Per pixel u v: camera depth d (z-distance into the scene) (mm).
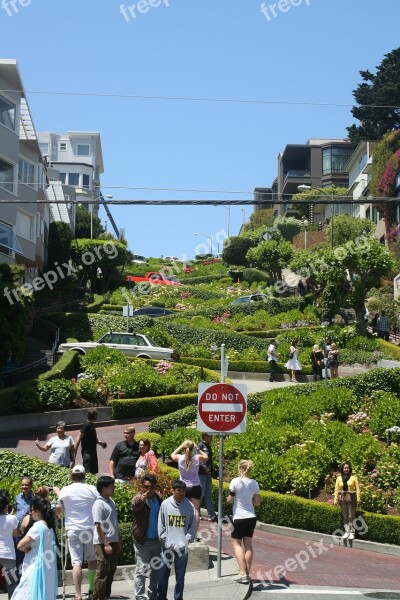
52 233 61344
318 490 22016
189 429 23484
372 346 45219
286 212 123375
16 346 32531
